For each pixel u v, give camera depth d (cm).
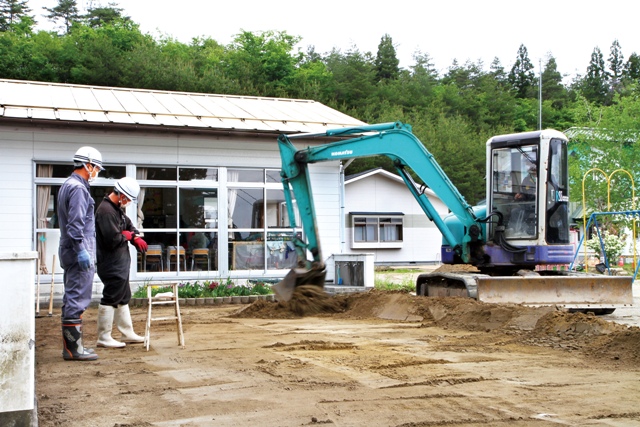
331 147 1169
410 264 3500
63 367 624
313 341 782
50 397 499
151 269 1446
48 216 1369
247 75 4203
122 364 639
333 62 5084
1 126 1334
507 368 608
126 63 3678
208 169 1507
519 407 459
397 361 639
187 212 1484
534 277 997
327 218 1594
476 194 4291
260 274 1539
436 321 973
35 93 1580
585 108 3325
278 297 1123
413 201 3512
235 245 1523
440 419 426
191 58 4431
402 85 5300
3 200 1334
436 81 6344
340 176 1609
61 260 676
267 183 1559
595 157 3145
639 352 670
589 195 3091
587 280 1007
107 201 749
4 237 1333
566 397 490
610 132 3150
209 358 668
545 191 1089
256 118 1630
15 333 367
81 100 1562
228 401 479
